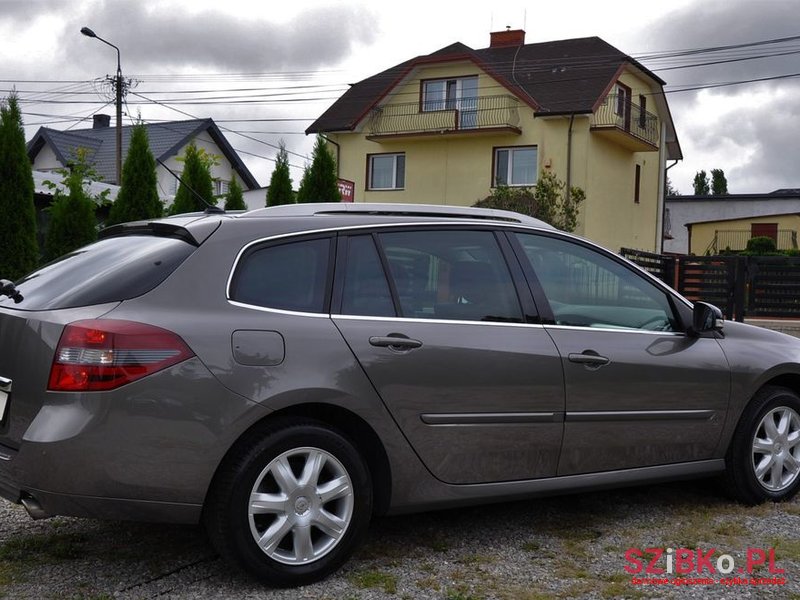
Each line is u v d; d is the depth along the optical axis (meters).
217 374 3.49
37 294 3.79
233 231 3.82
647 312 4.87
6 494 3.58
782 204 47.12
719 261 19.66
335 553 3.76
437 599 3.59
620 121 29.52
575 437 4.39
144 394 3.37
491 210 4.63
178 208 15.55
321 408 3.80
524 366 4.22
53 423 3.34
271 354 3.62
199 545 4.19
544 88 28.67
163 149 39.66
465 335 4.12
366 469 3.85
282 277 3.83
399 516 4.74
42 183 16.89
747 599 3.65
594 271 4.77
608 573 3.93
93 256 3.97
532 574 3.89
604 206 29.25
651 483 4.72
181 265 3.65
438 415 4.00
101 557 4.01
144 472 3.38
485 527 4.57
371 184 31.25
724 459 5.01
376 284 4.03
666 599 3.63
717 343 4.99
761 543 4.38
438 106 29.88
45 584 3.67
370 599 3.57
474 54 28.55
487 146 28.98
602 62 29.06
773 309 19.42
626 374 4.54
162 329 3.45
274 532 3.60
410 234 4.23
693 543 4.36
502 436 4.17
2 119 12.01
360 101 32.03
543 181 25.12
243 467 3.53
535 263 4.55
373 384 3.83
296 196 18.30
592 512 4.89
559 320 4.48
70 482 3.33
